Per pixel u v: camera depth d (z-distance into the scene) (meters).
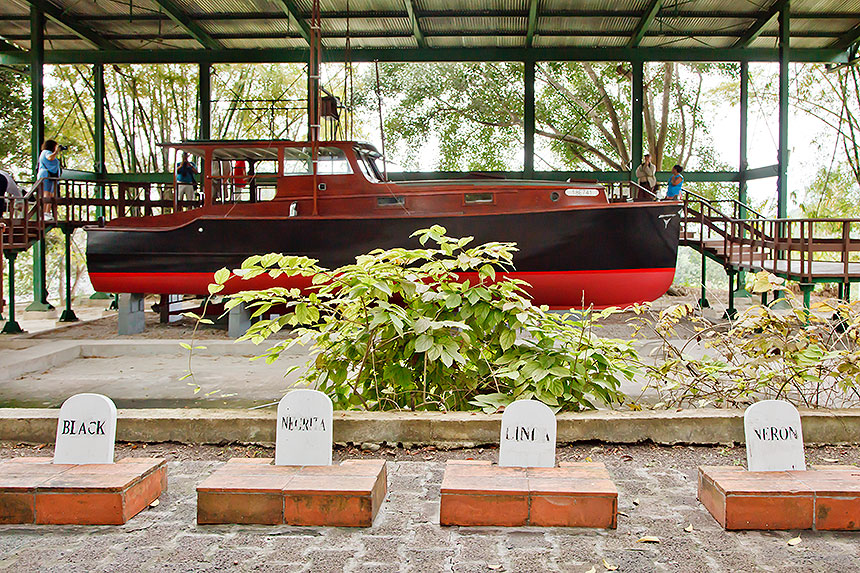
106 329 9.55
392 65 18.14
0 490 2.35
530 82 12.07
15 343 7.99
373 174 8.85
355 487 2.33
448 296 3.42
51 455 3.12
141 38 12.41
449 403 3.56
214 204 8.59
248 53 12.28
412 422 3.23
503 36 11.91
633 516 2.42
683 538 2.24
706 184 19.50
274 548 2.17
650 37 12.08
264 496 2.34
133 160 18.05
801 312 3.57
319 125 8.25
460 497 2.32
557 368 3.40
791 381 3.63
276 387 5.92
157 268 8.64
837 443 3.28
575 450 3.21
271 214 8.45
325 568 2.04
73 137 18.89
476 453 3.16
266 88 19.31
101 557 2.11
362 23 11.47
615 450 3.21
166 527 2.34
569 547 2.17
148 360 7.41
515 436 2.57
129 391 5.80
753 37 11.60
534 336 3.59
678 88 19.89
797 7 11.17
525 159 12.02
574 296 8.16
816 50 12.24
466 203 8.22
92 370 6.80
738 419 3.28
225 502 2.34
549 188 8.21
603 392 3.51
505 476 2.45
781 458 2.52
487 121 18.47
